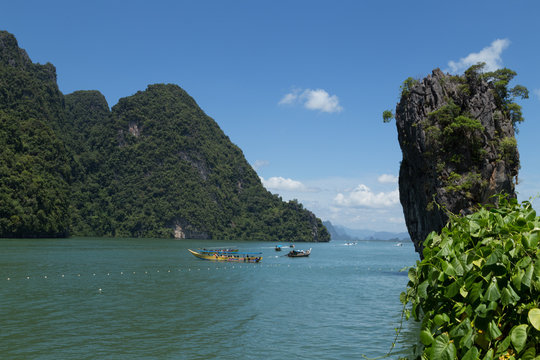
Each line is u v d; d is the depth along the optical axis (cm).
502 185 5791
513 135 6238
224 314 2973
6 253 8994
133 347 2075
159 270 6378
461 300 447
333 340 2233
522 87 6194
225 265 7694
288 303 3494
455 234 476
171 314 2950
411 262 9462
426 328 456
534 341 388
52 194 19600
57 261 7412
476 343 430
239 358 1909
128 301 3494
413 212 6644
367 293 4156
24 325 2534
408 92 6544
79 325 2552
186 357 1920
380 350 2039
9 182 17488
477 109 6041
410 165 6512
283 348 2077
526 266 399
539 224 437
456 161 5744
